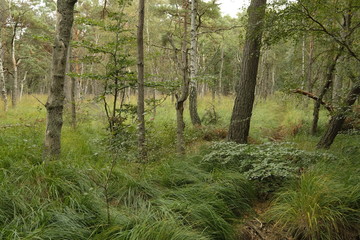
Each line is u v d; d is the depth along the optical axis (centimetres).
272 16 451
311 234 316
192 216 327
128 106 612
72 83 841
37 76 3206
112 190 371
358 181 367
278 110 1770
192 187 394
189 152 579
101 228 287
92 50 583
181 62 541
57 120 439
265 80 2989
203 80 570
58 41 423
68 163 416
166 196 375
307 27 446
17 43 1895
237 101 641
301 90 754
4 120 932
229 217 360
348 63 575
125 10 1502
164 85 557
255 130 1000
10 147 473
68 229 270
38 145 516
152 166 483
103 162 473
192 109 1008
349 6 416
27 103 1702
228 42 2245
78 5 1485
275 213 359
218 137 816
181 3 1295
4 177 345
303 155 447
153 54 649
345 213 333
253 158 457
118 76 577
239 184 413
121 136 514
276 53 2569
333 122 613
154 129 733
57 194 328
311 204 330
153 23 2006
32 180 352
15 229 257
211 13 1223
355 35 533
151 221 296
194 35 924
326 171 402
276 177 424
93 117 973
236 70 2736
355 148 545
